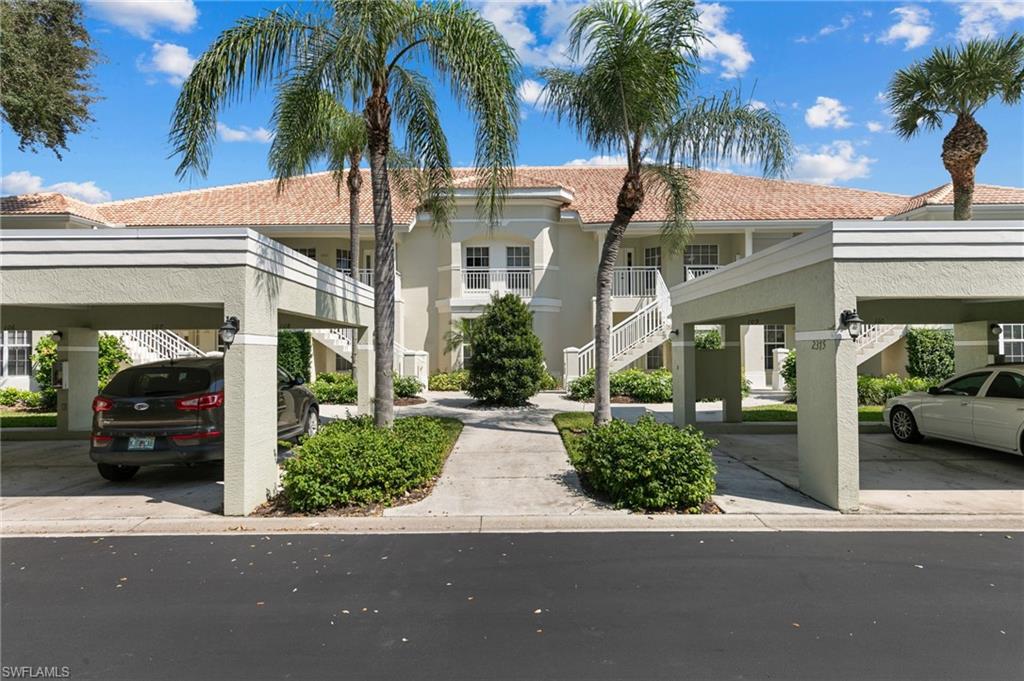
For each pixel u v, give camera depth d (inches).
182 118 301.1
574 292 867.4
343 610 168.2
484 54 324.2
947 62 464.1
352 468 271.3
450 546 223.9
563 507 271.1
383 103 349.7
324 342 796.0
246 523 253.1
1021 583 185.3
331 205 879.1
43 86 605.6
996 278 254.7
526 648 146.0
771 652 143.4
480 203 393.4
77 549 223.8
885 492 291.9
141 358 695.1
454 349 777.6
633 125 410.3
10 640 152.3
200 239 263.9
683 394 482.9
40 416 593.6
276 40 311.9
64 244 263.1
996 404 348.5
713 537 232.2
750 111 411.2
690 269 826.8
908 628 155.6
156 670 137.5
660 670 135.4
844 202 858.1
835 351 258.8
